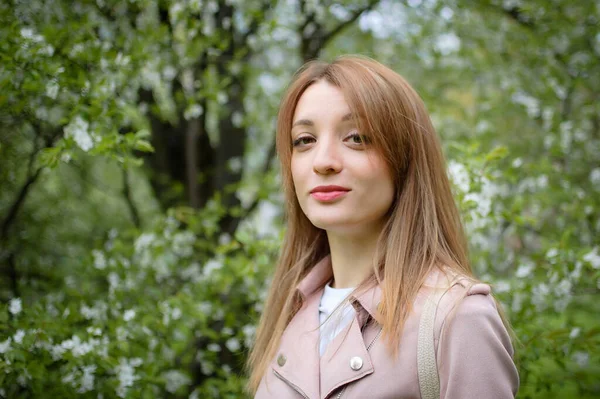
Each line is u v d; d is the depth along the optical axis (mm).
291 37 3520
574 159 2992
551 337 2049
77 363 1868
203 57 2865
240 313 2781
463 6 3223
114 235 2693
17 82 2043
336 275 1351
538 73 3285
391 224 1263
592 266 2146
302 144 1270
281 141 1378
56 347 1903
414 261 1197
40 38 2018
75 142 1990
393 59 3781
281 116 1354
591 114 3119
